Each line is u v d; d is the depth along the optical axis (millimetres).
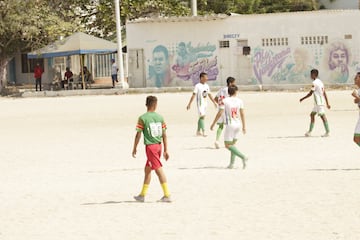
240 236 18953
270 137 43281
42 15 105312
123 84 101938
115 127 53781
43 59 125562
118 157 37500
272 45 97062
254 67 97875
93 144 43688
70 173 32688
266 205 23031
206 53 99312
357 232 18953
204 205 23562
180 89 95750
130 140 45062
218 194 25438
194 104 73188
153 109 24766
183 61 100250
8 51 107688
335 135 42969
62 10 117062
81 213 23297
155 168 24406
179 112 64562
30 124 59062
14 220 22719
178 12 118625
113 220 21906
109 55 127500
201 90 45219
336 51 94812
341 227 19578
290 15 95875
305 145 38938
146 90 96250
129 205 24281
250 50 97750
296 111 61500
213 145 40781
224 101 31578
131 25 101625
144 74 101812
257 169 31078
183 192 26188
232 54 98500
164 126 24641
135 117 61688
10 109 77188
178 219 21562
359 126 29750
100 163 35562
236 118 31391
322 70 95625
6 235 20578
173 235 19438
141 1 116250
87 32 120938
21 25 101750
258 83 97938
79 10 120250
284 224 20203
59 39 108125
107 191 27375
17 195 27453
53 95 98312
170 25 100188
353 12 93688
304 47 95875
